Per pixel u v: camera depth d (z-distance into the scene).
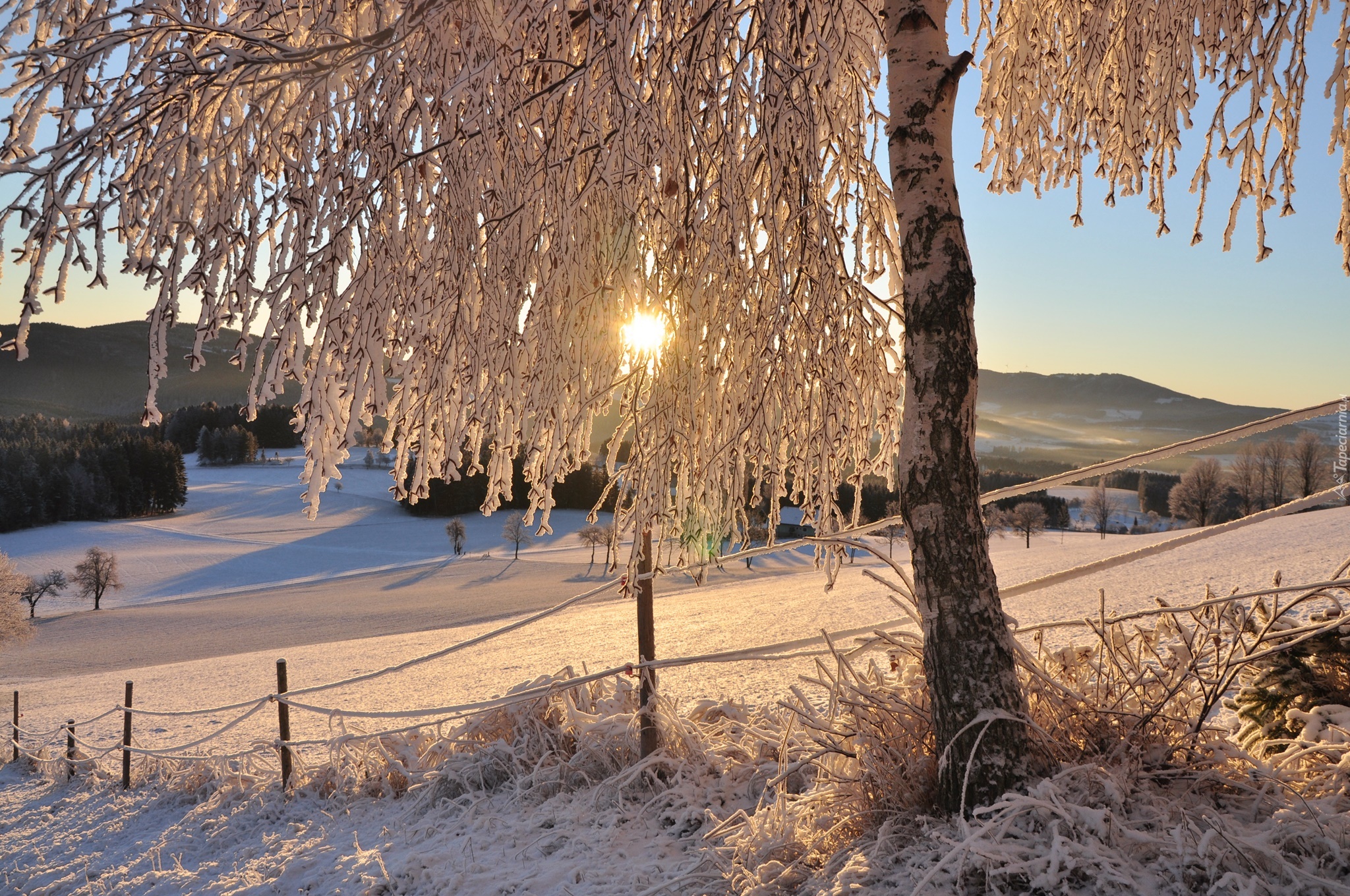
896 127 3.37
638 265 3.27
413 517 106.69
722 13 3.09
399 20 2.94
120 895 5.28
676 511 3.53
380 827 5.58
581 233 3.38
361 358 2.88
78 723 13.55
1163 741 3.35
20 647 43.75
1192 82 3.59
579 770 5.58
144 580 75.12
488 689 14.02
